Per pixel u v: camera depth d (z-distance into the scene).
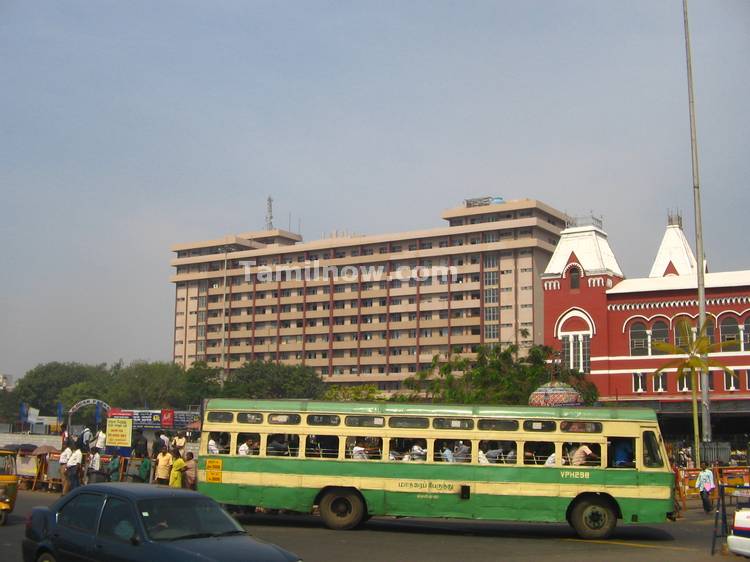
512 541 21.03
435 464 22.33
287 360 124.81
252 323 128.50
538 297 109.50
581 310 65.38
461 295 113.81
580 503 21.69
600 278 65.06
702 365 41.09
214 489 23.20
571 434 22.09
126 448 36.97
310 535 21.30
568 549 19.45
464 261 114.31
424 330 115.56
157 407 110.12
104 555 11.55
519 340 107.25
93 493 12.55
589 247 66.56
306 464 22.89
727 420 65.88
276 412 23.42
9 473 21.88
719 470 31.70
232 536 11.69
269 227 141.88
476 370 56.47
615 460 21.91
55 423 94.62
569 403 44.75
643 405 61.72
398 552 18.31
